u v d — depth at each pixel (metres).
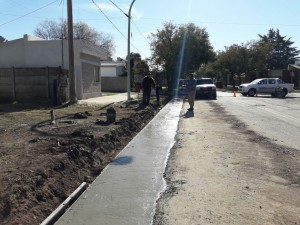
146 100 23.78
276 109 22.55
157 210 5.80
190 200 6.21
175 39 46.28
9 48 26.86
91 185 7.13
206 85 34.47
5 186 5.95
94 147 9.98
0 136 10.66
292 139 11.68
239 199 6.23
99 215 5.64
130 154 9.84
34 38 28.14
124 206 5.99
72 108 19.52
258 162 8.69
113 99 28.23
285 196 6.37
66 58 26.44
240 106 25.11
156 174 7.84
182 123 15.93
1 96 22.48
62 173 7.52
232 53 68.81
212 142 11.27
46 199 6.31
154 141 11.66
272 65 102.75
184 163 8.70
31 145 9.33
